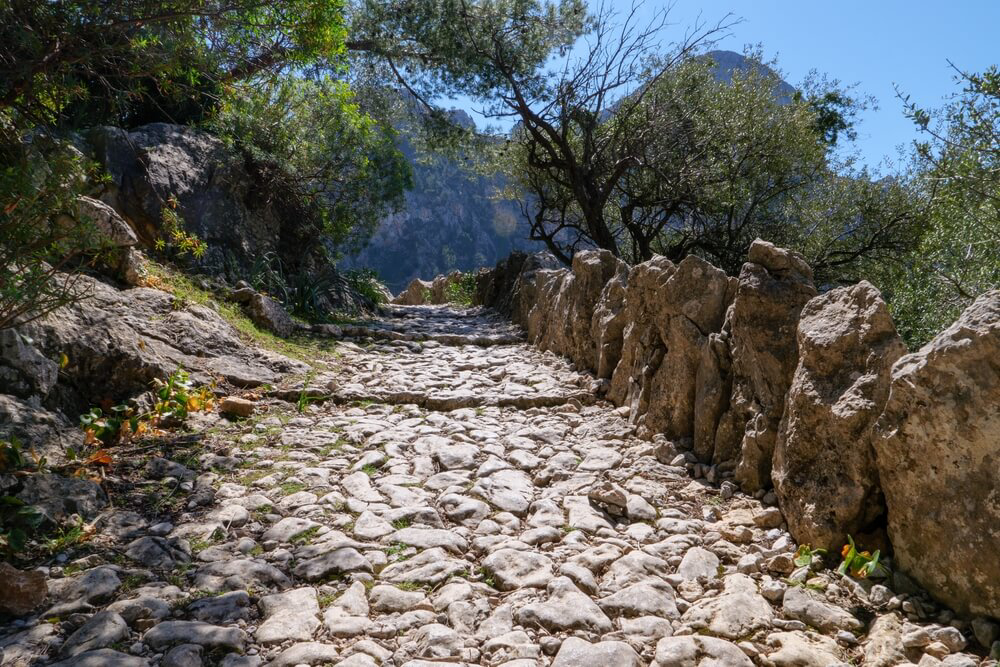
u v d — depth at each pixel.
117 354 5.25
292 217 11.38
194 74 5.80
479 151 18.50
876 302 3.72
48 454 4.18
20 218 3.50
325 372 7.26
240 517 4.01
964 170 8.07
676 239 19.02
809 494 3.75
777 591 3.37
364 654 2.82
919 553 3.25
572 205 19.48
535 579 3.41
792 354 4.34
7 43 4.21
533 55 16.48
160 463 4.56
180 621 3.00
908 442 3.23
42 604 3.11
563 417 6.13
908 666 2.81
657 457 5.06
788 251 4.62
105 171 8.35
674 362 5.33
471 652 2.87
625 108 16.86
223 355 6.54
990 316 3.07
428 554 3.65
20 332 4.63
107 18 4.41
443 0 15.61
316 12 5.66
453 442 5.43
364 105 17.28
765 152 16.08
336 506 4.21
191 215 9.13
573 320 7.74
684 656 2.87
